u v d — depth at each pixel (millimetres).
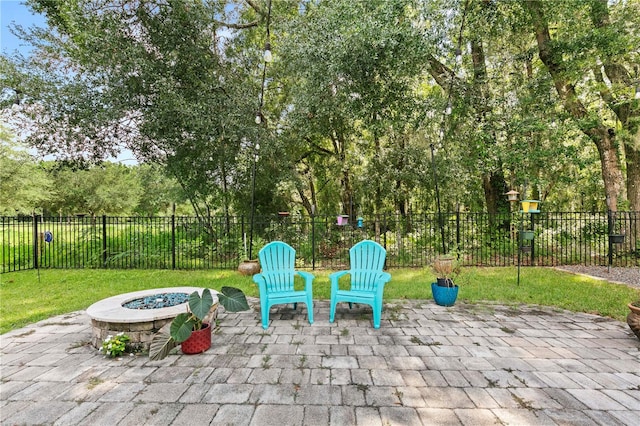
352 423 1994
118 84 7109
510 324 3857
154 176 9867
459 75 8086
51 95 7113
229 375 2635
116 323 3123
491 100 8070
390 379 2551
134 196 22156
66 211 23031
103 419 2057
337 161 10500
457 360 2887
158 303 3596
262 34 9539
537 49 8125
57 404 2230
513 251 8195
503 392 2352
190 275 6879
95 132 7594
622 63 7977
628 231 7766
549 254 8555
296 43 7641
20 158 17109
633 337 3428
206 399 2283
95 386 2475
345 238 9094
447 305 4582
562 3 7156
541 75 8086
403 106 7898
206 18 7742
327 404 2207
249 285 5910
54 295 5273
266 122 9391
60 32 7668
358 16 6957
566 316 4148
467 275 6363
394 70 7109
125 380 2564
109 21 6871
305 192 12516
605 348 3143
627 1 7344
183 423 2006
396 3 6758
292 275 4250
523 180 8492
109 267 7773
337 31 7070
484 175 9305
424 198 10539
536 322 3924
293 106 9141
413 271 7156
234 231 8836
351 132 9594
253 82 9250
